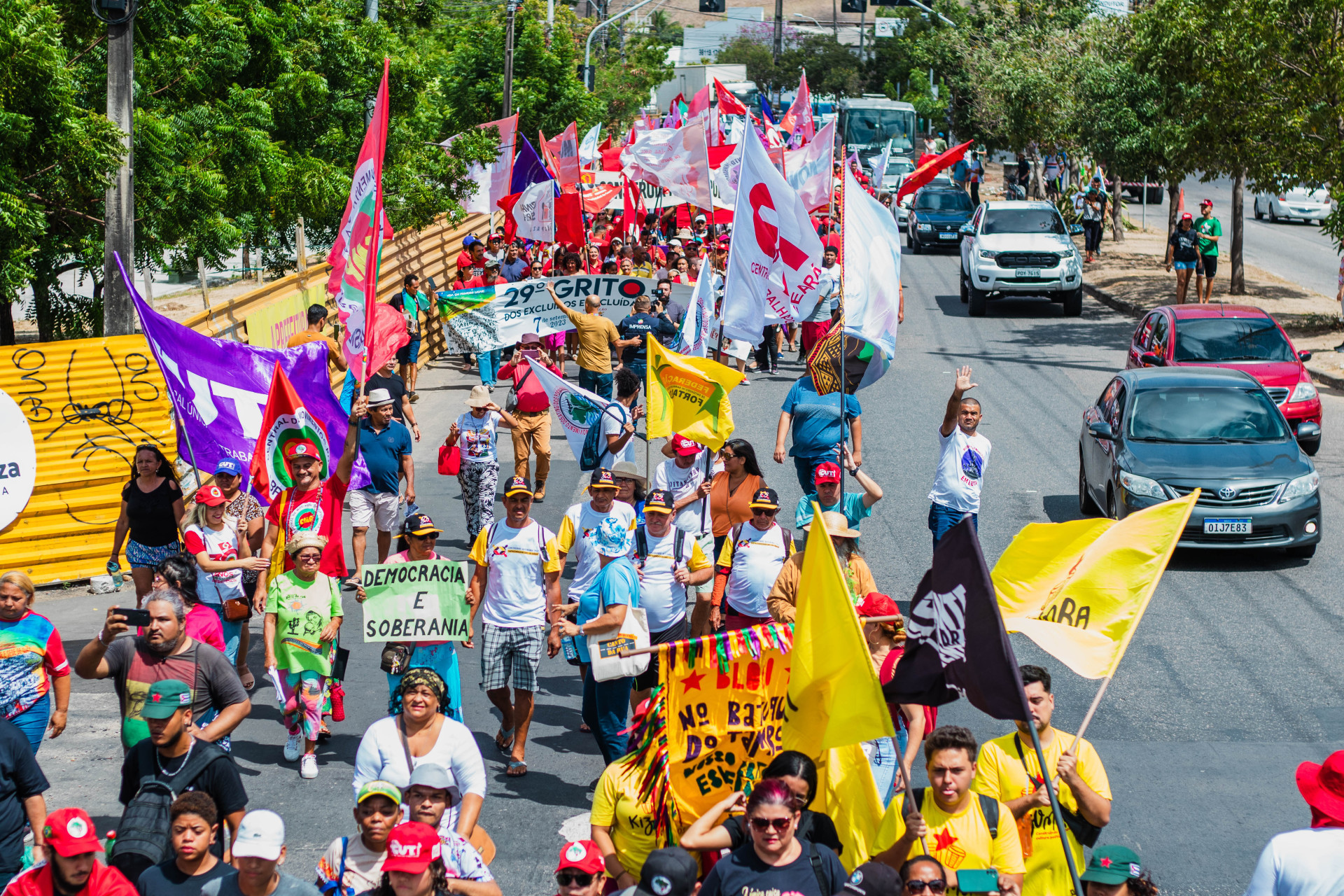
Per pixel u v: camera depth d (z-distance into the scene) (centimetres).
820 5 17325
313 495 916
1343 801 444
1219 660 1020
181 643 674
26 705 711
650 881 484
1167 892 680
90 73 1570
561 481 1617
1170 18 2559
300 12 1989
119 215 1298
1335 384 2088
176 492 1002
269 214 1936
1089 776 568
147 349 1301
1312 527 1255
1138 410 1374
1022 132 3925
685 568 845
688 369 983
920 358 2347
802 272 1066
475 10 3894
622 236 2856
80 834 505
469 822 615
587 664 799
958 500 1073
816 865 485
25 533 1255
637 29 7125
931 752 525
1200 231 2623
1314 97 2236
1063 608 619
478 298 1781
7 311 1727
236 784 610
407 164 2225
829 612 548
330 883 546
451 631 809
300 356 1063
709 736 604
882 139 5194
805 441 1170
